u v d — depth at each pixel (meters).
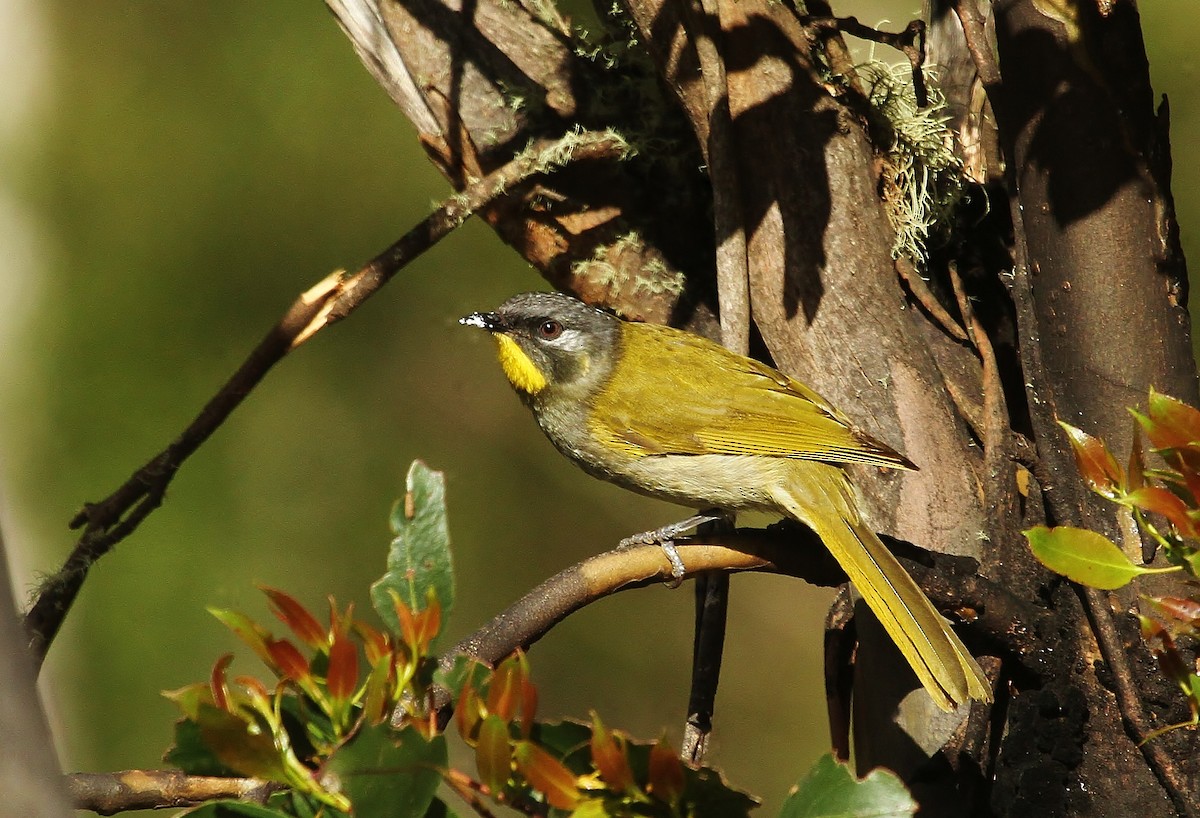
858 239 7.09
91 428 15.12
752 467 7.65
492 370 15.30
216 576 14.42
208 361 15.31
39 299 15.60
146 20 16.31
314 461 14.98
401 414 15.19
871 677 6.74
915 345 7.03
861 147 7.26
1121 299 5.96
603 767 4.23
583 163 8.15
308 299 6.93
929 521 6.77
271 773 4.01
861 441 6.71
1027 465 6.37
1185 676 4.73
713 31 6.90
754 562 6.30
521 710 4.21
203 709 3.98
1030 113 6.08
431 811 4.24
